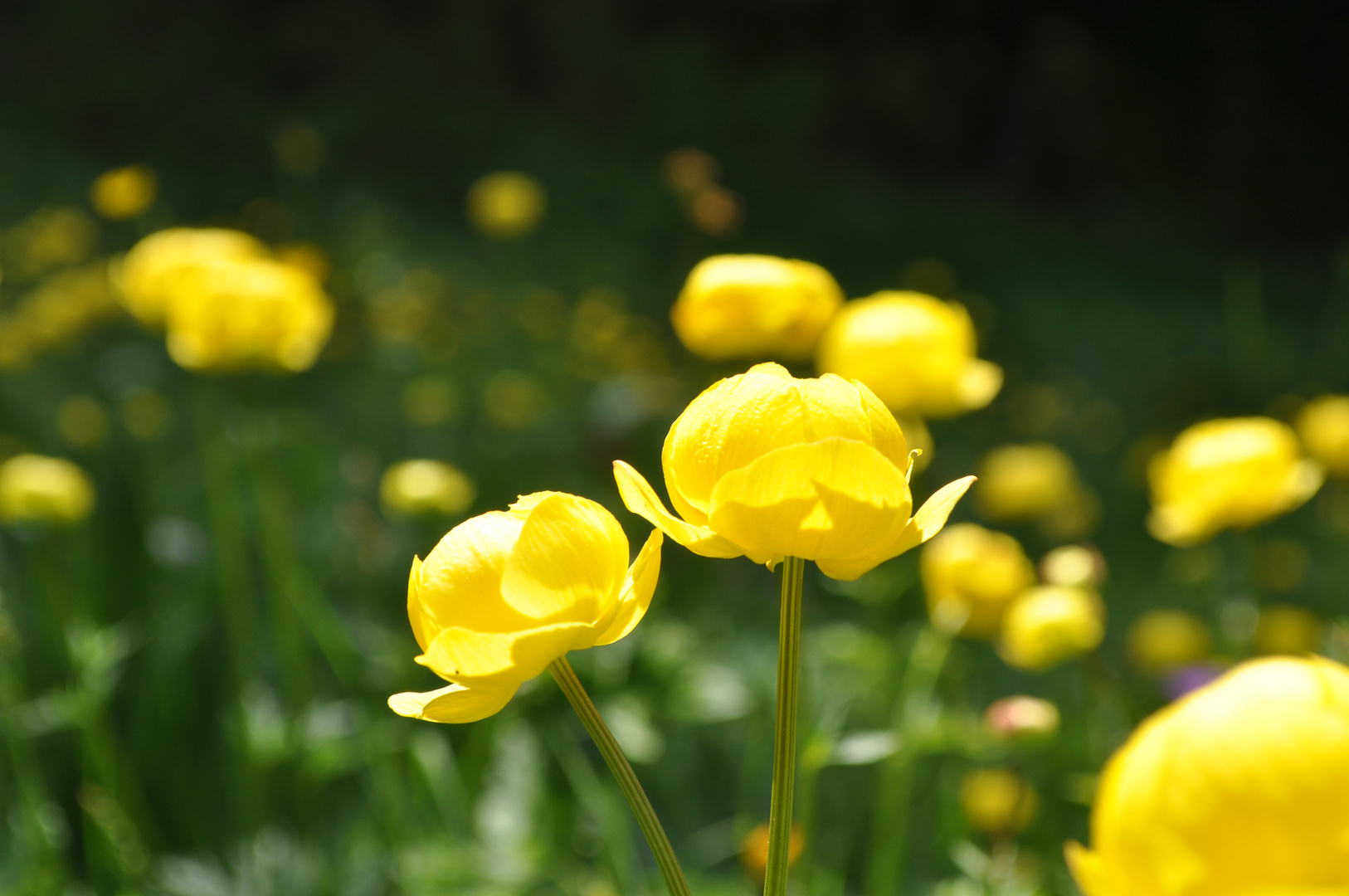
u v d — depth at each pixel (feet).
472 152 8.71
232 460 2.49
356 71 10.12
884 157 12.30
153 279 2.49
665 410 3.21
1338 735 0.98
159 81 8.75
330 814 2.42
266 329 2.34
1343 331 7.05
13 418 2.87
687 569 2.72
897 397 2.18
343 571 2.57
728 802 2.45
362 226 4.47
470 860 2.27
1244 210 12.23
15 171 6.68
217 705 2.43
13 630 2.35
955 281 7.70
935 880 2.35
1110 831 1.05
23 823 2.27
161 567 2.51
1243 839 0.97
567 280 5.79
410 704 1.60
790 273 2.15
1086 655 2.25
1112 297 8.38
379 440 3.20
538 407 3.42
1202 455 2.35
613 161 9.00
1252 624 2.44
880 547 1.53
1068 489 2.65
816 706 2.35
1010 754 2.26
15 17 9.47
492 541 1.60
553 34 10.85
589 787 2.31
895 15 12.35
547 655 1.53
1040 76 12.63
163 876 2.28
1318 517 3.64
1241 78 12.49
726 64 11.14
